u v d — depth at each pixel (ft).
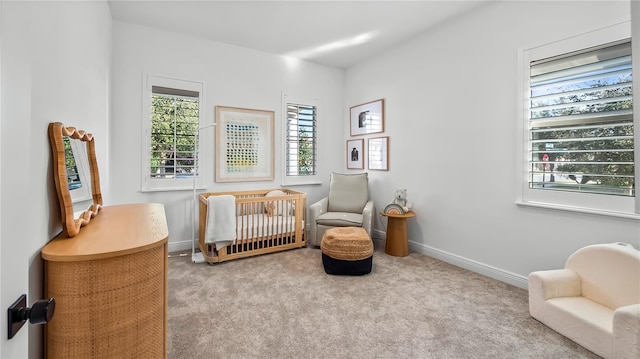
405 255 11.45
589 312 5.80
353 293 8.12
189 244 12.16
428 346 5.81
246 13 10.14
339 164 16.24
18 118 2.26
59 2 4.66
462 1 9.32
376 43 12.67
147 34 11.12
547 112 8.05
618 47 6.80
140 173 11.13
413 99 12.14
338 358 5.45
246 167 13.43
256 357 5.47
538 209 8.25
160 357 4.17
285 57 14.33
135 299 3.78
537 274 6.67
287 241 12.14
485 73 9.48
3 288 2.04
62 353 3.45
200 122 12.22
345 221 12.03
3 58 2.06
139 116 11.05
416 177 12.06
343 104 16.25
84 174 5.72
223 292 8.15
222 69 12.69
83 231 4.53
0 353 1.98
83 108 6.27
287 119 14.58
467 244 10.11
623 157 6.79
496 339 6.02
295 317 6.85
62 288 3.43
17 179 2.24
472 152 9.92
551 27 7.88
